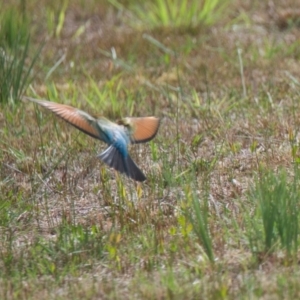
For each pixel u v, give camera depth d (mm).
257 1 25891
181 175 14250
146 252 11836
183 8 24438
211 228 12375
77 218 13469
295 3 25484
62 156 15469
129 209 13172
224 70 20719
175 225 12734
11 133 16906
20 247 12469
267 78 19906
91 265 11719
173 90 19422
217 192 13812
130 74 21000
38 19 25203
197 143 15984
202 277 10953
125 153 9289
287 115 17188
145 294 10516
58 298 10656
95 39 23719
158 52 22578
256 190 12312
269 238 11484
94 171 15086
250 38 23516
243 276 10852
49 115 17656
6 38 21203
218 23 24688
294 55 21766
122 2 26656
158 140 16094
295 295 10289
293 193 11828
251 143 15961
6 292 10875
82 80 20625
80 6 26203
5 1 26234
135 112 18094
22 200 14086
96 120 9266
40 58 21953
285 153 14961
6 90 18266
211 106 17891
